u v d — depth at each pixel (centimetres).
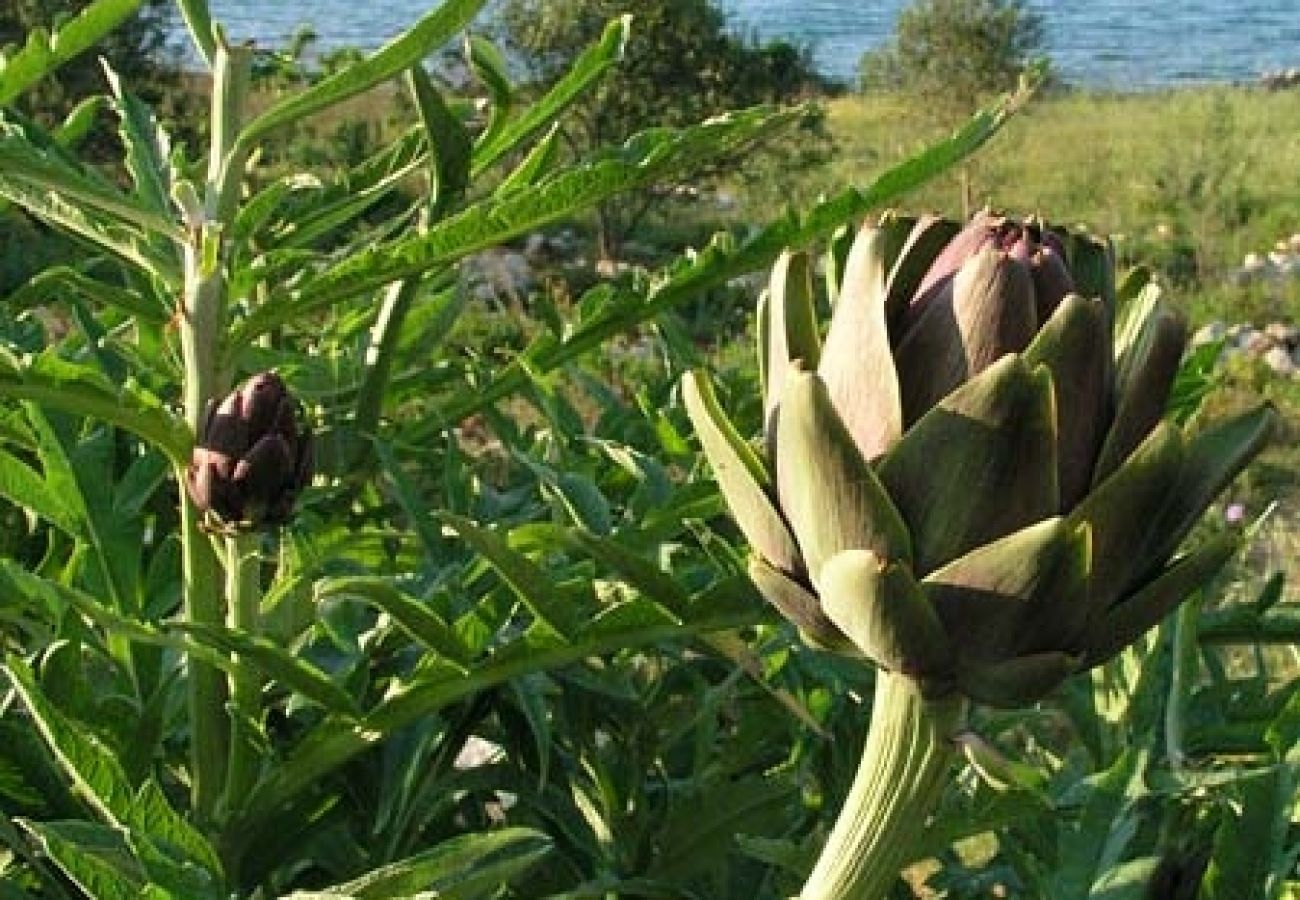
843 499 47
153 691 79
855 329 48
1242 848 65
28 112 518
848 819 52
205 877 59
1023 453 46
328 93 72
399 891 60
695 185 638
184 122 567
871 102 870
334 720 71
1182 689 71
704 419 50
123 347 91
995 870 86
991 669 47
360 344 98
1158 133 760
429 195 82
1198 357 87
